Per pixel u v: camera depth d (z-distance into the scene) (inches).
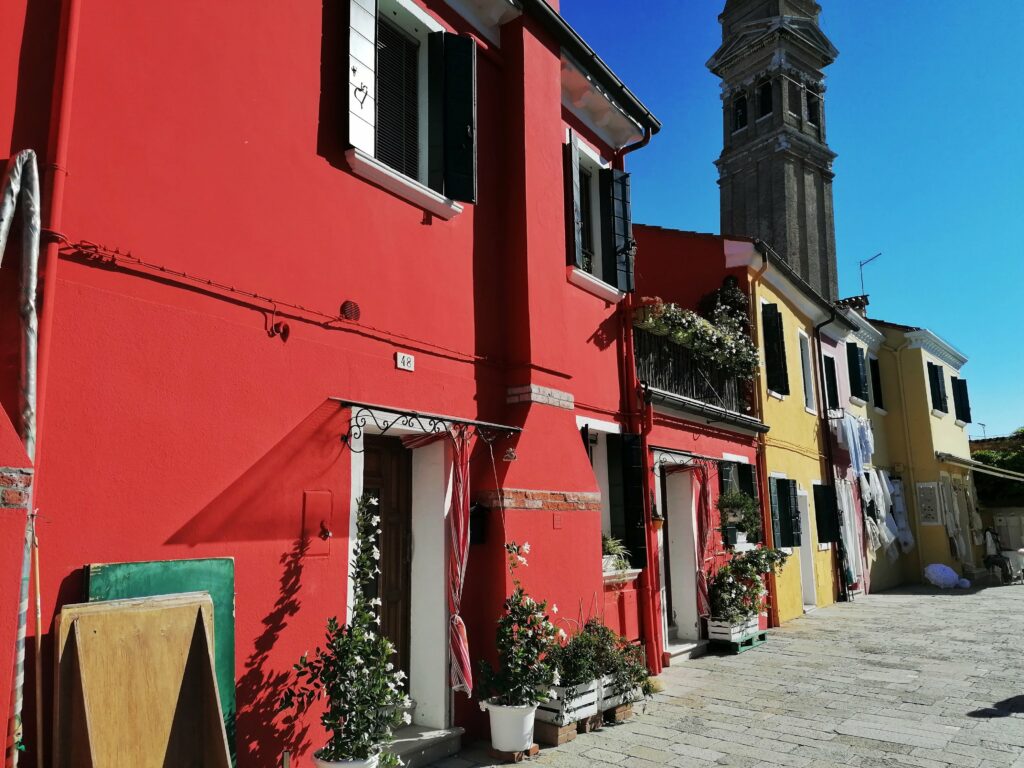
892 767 221.0
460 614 237.8
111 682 139.3
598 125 370.3
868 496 767.7
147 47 169.6
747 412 522.6
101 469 150.2
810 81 1578.5
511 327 279.4
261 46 198.1
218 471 173.0
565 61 325.7
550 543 268.4
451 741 226.4
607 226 361.1
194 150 177.2
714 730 257.8
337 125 218.5
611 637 272.2
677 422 416.8
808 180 1523.1
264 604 178.5
